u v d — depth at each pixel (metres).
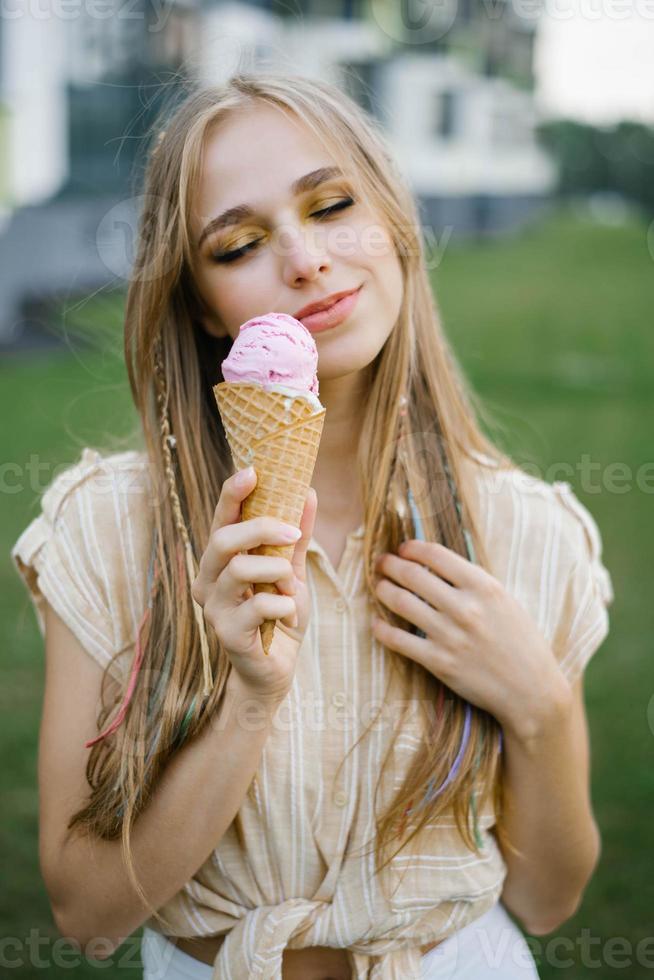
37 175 10.07
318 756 1.59
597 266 13.75
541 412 7.55
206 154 1.55
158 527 1.65
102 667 1.62
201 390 1.75
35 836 3.46
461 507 1.72
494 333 10.09
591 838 1.76
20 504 5.95
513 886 1.78
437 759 1.59
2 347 9.57
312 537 1.71
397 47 14.42
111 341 2.88
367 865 1.58
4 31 9.84
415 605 1.59
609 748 3.90
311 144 1.54
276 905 1.60
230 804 1.47
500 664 1.57
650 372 8.82
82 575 1.64
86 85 10.22
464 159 15.77
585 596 1.75
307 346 1.43
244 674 1.38
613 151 17.19
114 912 1.56
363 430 1.70
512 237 15.99
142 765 1.52
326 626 1.63
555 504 1.79
